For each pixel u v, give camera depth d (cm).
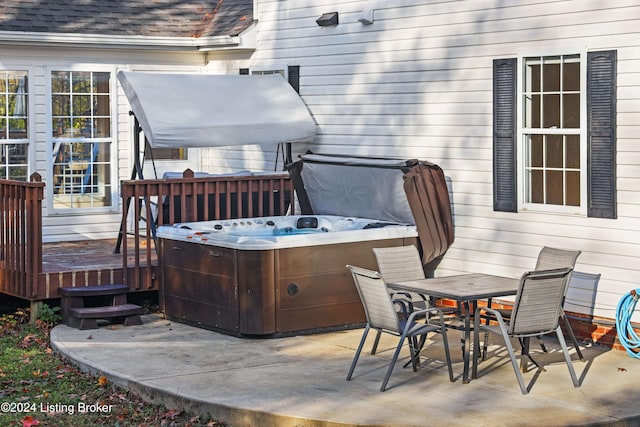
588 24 970
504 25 1053
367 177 1159
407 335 821
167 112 1219
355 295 1072
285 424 736
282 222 1212
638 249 938
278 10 1377
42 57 1422
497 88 1060
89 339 1016
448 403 775
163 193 1153
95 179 1480
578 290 991
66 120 1450
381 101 1212
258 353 953
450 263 1130
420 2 1152
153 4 1550
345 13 1260
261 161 1439
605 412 753
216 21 1522
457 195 1117
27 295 1101
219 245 1040
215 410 770
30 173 1424
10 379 888
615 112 948
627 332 948
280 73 1387
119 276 1148
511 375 864
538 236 1028
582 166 979
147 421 773
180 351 961
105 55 1471
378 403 774
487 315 926
